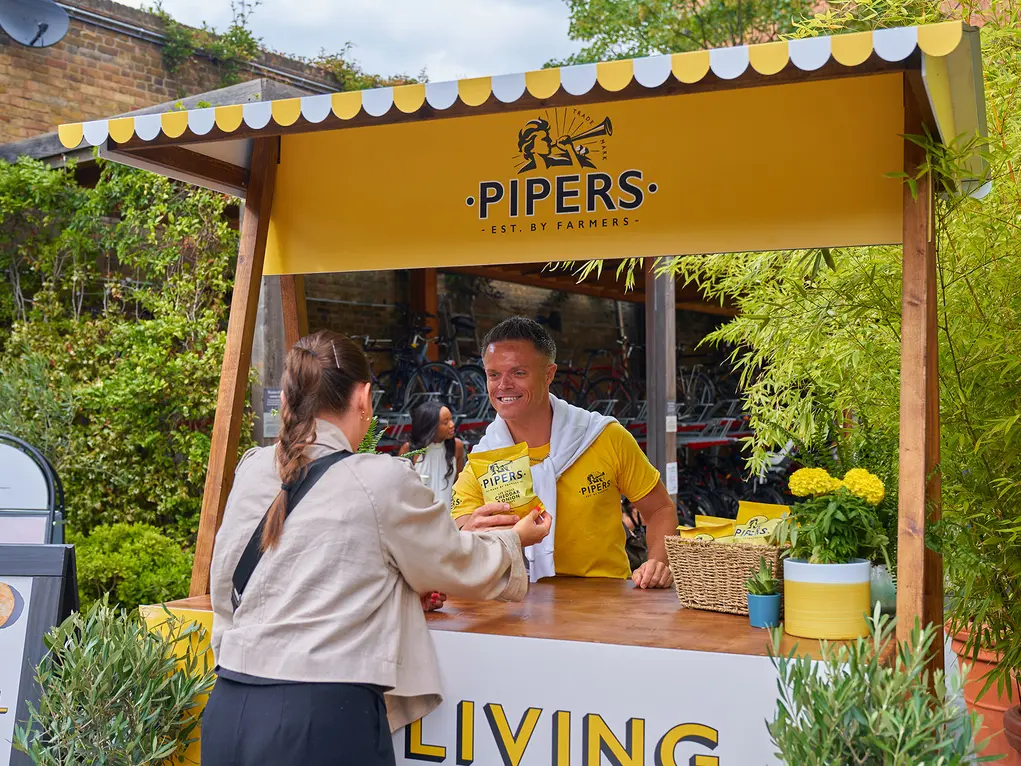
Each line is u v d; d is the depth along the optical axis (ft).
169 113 7.20
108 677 6.99
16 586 8.37
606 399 33.06
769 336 10.73
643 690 6.28
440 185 9.14
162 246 21.04
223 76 33.53
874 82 7.63
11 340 21.16
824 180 7.79
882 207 7.62
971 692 11.27
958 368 9.23
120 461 19.06
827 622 6.30
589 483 9.29
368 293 32.12
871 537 6.50
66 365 20.11
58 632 7.44
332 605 5.82
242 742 5.69
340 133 9.45
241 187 9.55
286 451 6.19
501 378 8.98
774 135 7.95
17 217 22.38
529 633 6.72
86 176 24.03
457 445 18.47
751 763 6.00
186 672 7.38
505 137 8.89
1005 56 9.60
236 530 6.17
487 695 6.67
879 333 10.08
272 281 18.92
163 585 16.67
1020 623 9.54
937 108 6.08
